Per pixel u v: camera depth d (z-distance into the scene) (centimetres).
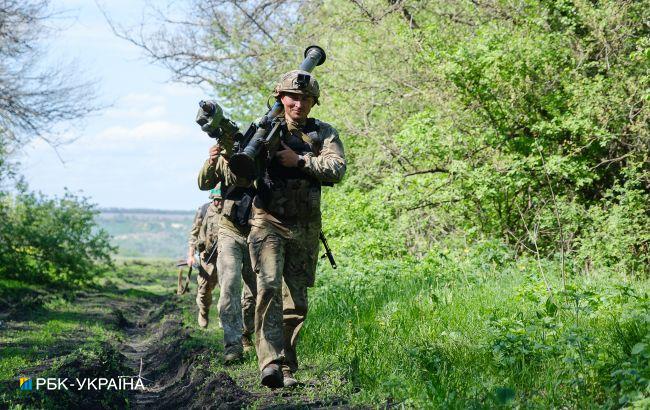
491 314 955
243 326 1128
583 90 1645
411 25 2052
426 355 786
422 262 1499
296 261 801
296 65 2369
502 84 1697
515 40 1709
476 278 1315
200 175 849
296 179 778
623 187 1758
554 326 816
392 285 1328
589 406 616
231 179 822
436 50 1864
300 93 779
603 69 1739
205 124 778
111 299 2516
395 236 1864
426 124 1797
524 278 1204
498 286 1216
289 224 782
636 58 1608
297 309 817
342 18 2186
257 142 752
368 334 958
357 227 1952
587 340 736
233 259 1061
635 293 1006
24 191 2872
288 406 711
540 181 1764
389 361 829
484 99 1747
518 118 1736
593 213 1652
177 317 1706
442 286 1260
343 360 872
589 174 1708
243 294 1124
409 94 1964
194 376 910
